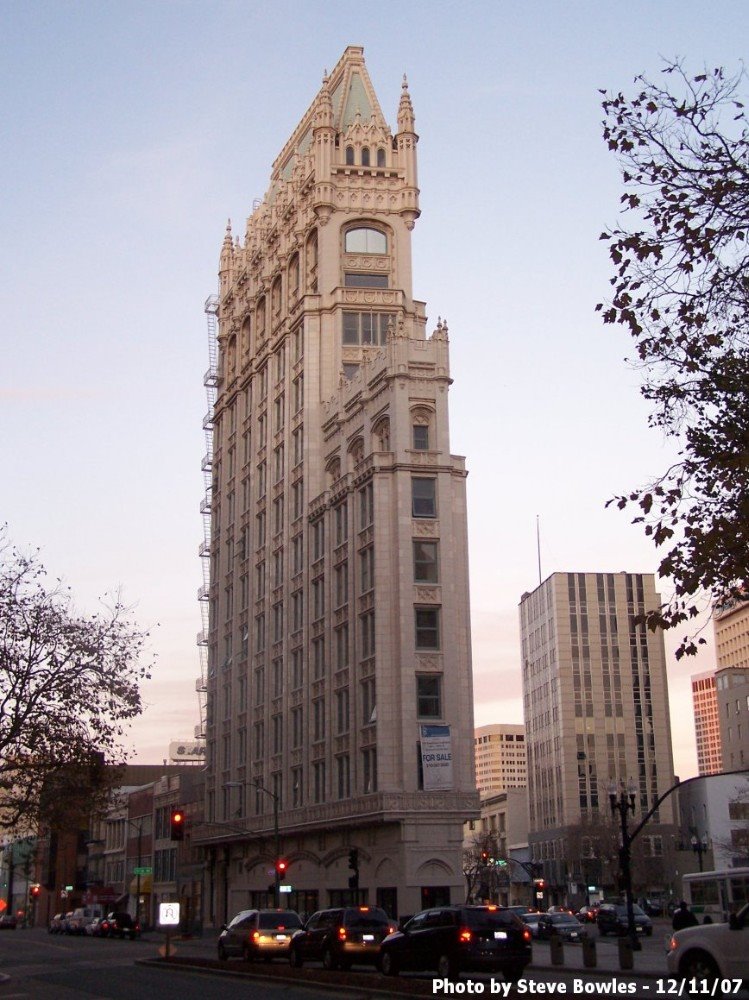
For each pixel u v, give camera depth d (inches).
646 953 1924.2
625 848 1759.4
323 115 3336.6
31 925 6245.1
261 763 3324.3
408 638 2573.8
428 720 2556.6
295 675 3157.0
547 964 1621.6
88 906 4308.6
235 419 4008.4
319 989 1321.4
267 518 3496.6
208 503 4431.6
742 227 717.9
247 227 4035.4
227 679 3772.1
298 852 2970.0
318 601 3051.2
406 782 2492.6
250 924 1827.0
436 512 2677.2
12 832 1818.4
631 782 6190.9
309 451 3174.2
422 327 3265.3
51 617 1689.2
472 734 2610.7
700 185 721.0
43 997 1248.2
